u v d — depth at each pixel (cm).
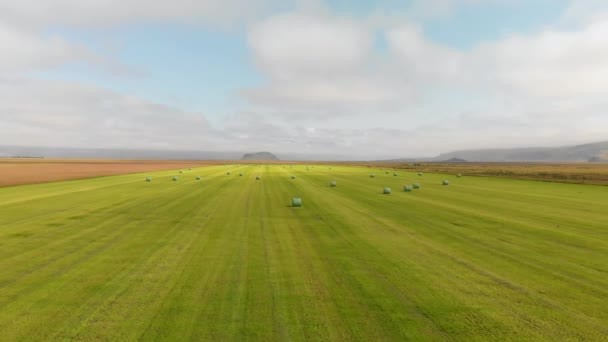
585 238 1480
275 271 1047
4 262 1124
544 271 1055
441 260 1164
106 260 1148
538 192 3384
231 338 655
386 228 1678
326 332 681
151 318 739
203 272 1034
